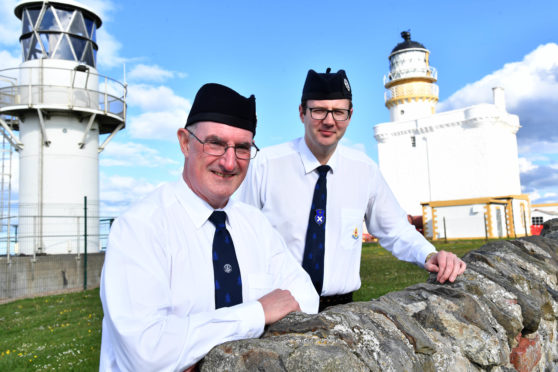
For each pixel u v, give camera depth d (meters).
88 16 17.66
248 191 2.80
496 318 2.20
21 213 16.66
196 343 1.33
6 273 14.59
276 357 1.25
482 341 1.91
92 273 15.95
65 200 16.81
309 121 2.51
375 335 1.53
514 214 37.50
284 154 2.73
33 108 16.06
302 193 2.67
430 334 1.81
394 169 44.19
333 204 2.67
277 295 1.58
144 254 1.42
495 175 39.81
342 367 1.25
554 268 3.11
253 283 1.69
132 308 1.34
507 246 3.21
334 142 2.52
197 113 1.55
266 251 1.83
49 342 7.01
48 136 16.75
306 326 1.46
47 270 15.05
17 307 11.64
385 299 1.94
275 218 2.71
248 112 1.57
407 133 43.66
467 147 40.56
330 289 2.67
